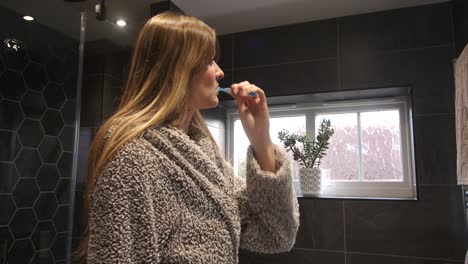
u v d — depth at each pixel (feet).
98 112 5.44
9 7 4.55
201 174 1.64
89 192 1.47
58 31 5.13
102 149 1.49
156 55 1.73
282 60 5.70
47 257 4.95
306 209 5.28
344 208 5.11
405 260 4.75
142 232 1.33
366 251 4.94
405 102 5.55
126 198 1.33
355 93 5.46
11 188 4.58
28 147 4.80
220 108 6.39
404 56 5.09
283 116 6.32
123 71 5.17
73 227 5.29
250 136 2.02
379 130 5.74
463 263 4.52
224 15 5.42
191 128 1.98
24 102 4.75
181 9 5.17
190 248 1.47
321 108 6.04
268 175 1.91
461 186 4.61
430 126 4.85
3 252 4.46
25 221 4.74
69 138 5.34
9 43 4.56
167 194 1.47
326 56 5.48
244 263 5.47
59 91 5.17
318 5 5.13
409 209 4.82
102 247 1.28
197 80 1.80
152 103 1.63
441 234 4.65
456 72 4.40
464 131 4.05
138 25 5.15
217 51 2.02
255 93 2.04
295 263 5.23
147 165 1.43
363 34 5.34
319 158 5.65
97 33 5.38
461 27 4.61
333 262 5.06
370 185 5.62
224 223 1.64
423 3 5.07
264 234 2.02
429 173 4.78
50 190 5.07
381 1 5.02
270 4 5.09
